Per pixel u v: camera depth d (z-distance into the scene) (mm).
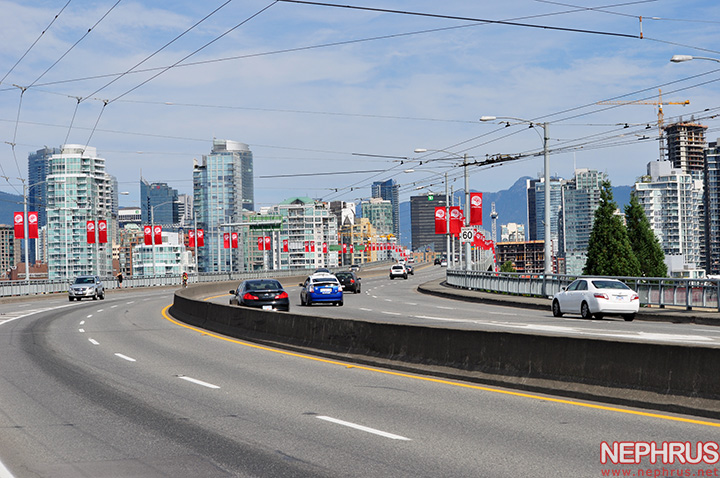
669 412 11250
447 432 10148
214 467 8523
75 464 8789
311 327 21531
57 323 33656
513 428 10344
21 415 11977
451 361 15953
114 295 72875
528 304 42094
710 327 26969
